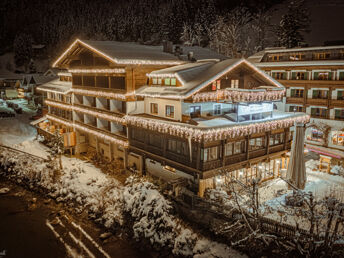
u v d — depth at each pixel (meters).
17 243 23.34
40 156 39.78
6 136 49.12
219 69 26.31
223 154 24.72
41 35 154.12
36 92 79.81
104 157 37.59
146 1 133.00
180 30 96.69
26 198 31.02
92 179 31.42
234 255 19.19
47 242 23.44
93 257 21.48
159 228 22.19
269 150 29.20
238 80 29.41
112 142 34.38
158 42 106.19
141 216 23.30
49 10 170.88
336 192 25.34
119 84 31.66
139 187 24.73
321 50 40.53
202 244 20.47
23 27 161.38
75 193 29.83
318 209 21.48
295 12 65.88
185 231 21.45
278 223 18.69
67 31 136.75
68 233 24.58
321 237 16.28
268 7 108.44
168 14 107.12
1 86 98.50
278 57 46.25
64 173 33.66
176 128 24.53
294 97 42.81
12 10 168.00
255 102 27.30
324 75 39.66
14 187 33.88
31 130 53.72
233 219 20.42
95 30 137.50
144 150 29.80
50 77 82.06
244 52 32.69
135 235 22.88
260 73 29.34
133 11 131.62
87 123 39.78
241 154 26.42
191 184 25.20
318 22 92.00
